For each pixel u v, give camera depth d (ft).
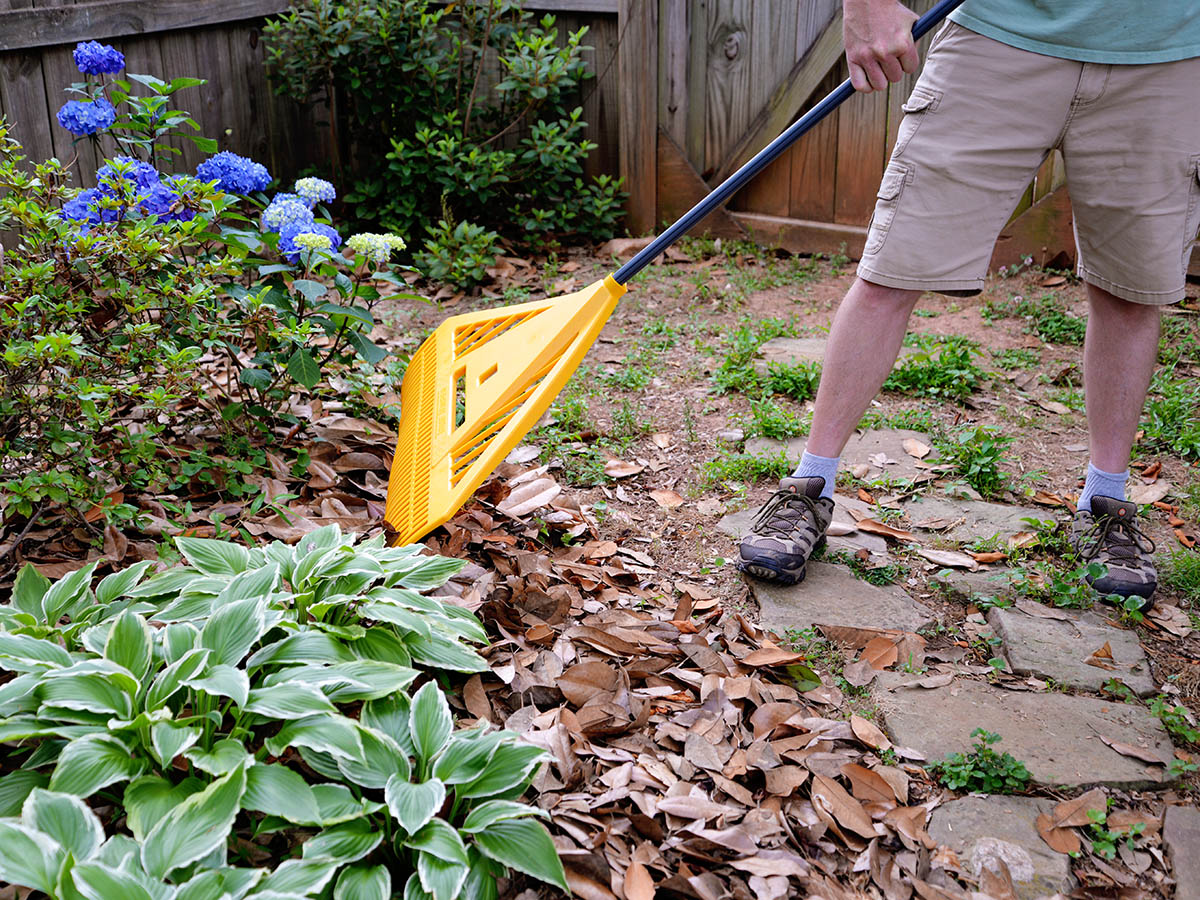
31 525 7.98
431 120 18.15
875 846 5.86
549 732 6.39
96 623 6.36
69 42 13.53
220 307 9.52
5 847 4.50
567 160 17.92
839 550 9.00
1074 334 14.01
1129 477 10.44
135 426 9.81
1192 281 15.74
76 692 5.34
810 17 17.25
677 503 9.87
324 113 19.36
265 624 5.96
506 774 5.52
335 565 6.68
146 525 8.18
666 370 13.32
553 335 8.45
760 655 7.33
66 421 8.16
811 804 6.15
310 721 5.43
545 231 18.49
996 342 14.07
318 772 5.54
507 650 7.28
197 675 5.45
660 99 18.43
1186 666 7.59
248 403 9.83
